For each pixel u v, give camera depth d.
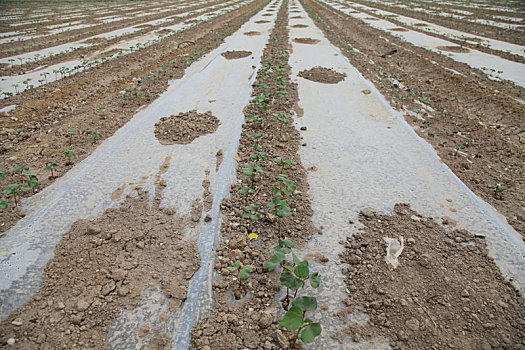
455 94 7.25
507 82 7.84
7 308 2.56
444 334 2.39
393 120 5.98
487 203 3.84
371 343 2.37
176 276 2.90
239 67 9.00
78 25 17.52
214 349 2.31
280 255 2.62
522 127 5.57
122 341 2.38
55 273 2.88
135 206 3.79
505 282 2.81
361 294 2.74
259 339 2.38
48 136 5.29
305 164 4.67
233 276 2.90
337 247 3.24
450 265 2.98
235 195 3.97
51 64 9.75
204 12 23.12
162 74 8.41
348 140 5.29
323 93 7.22
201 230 3.43
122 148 4.99
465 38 12.87
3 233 3.30
